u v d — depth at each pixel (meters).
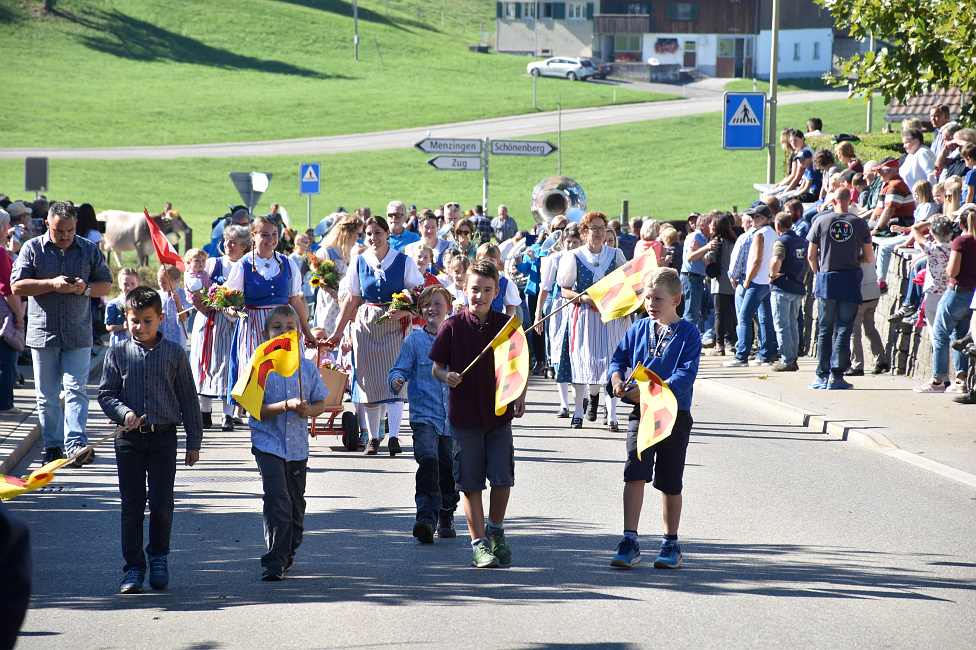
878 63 36.56
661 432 13.11
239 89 172.88
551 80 188.12
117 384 13.27
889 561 14.19
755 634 11.41
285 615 12.16
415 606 12.43
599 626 11.68
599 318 24.25
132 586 13.02
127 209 103.31
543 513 16.97
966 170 32.28
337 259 26.95
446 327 14.52
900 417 23.67
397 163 130.38
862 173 37.94
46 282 20.05
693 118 152.88
